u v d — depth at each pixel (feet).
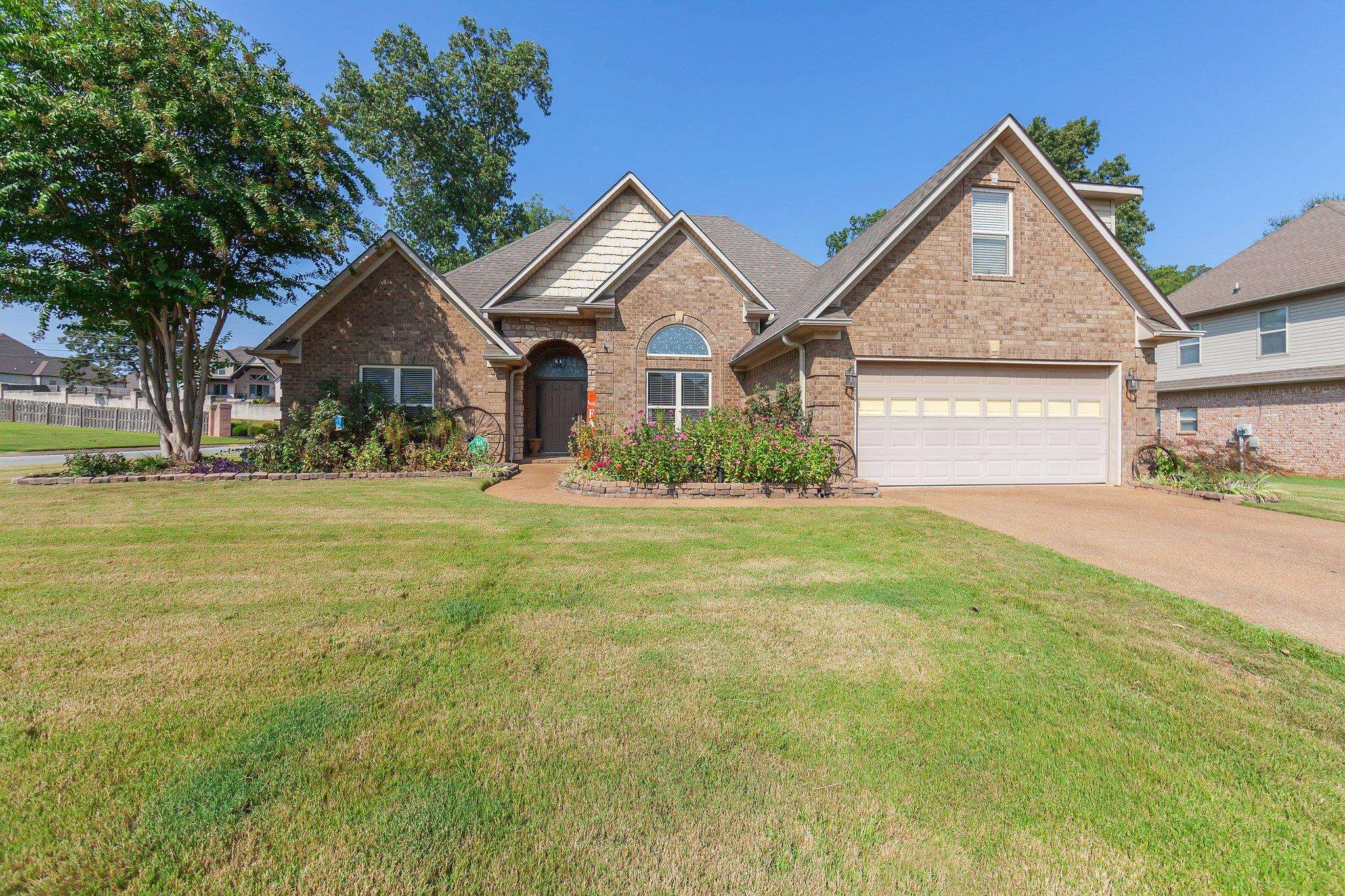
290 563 17.28
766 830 6.79
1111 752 8.47
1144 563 18.63
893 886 6.07
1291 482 46.14
